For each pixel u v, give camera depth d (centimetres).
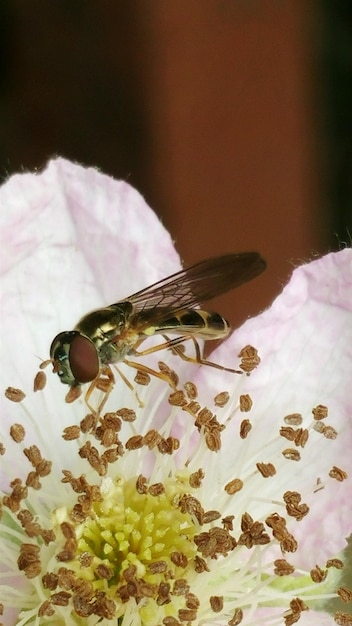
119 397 11
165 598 11
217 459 11
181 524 11
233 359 11
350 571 11
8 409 11
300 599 11
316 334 11
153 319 11
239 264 11
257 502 11
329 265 11
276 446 11
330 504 11
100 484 11
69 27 14
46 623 11
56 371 11
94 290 11
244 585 11
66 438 11
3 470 11
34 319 11
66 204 11
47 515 11
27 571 11
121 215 11
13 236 11
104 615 10
